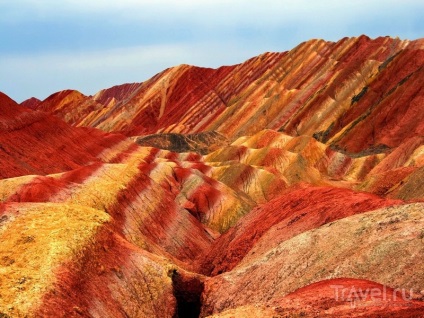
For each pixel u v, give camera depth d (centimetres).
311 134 16188
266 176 10462
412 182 6750
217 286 3762
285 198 5378
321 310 2394
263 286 3412
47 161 7994
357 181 11394
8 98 8744
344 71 18062
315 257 3356
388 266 2833
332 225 3662
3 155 7081
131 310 3584
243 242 5025
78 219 4025
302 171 11450
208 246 6519
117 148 11331
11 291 3002
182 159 13100
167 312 3778
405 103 14338
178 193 8500
